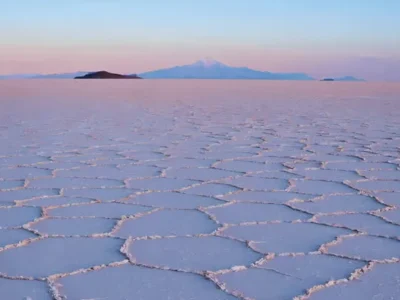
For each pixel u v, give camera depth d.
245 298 1.43
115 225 2.07
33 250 1.77
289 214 2.25
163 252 1.77
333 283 1.53
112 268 1.62
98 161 3.54
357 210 2.33
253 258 1.72
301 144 4.46
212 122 6.45
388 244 1.87
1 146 4.21
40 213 2.23
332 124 6.25
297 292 1.47
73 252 1.76
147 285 1.50
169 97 12.52
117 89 17.52
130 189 2.70
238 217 2.20
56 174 3.08
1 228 2.02
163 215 2.22
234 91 16.59
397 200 2.52
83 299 1.42
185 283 1.52
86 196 2.54
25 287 1.48
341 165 3.44
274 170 3.25
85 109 8.45
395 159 3.69
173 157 3.73
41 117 6.95
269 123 6.35
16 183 2.82
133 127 5.78
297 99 11.96
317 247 1.83
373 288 1.50
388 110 8.59
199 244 1.85
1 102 10.13
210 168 3.31
